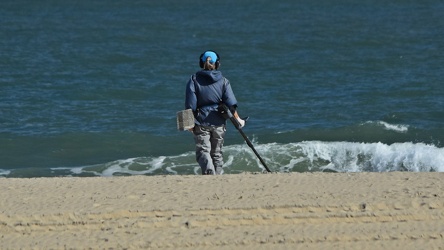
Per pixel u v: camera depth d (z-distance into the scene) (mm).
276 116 65375
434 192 25891
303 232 23016
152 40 133125
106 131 58562
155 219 23719
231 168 47000
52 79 85500
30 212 24281
